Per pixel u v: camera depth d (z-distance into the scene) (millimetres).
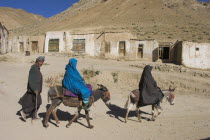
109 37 30078
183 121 8898
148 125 8172
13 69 18562
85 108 7156
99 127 7645
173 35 47219
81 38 31875
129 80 17578
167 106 11469
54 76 15820
